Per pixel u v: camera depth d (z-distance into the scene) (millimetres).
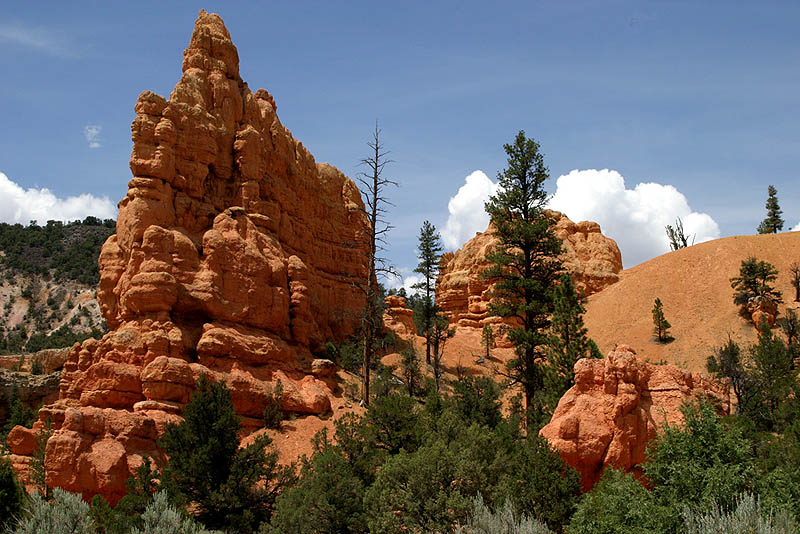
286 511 25688
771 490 18453
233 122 52406
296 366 46781
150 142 45156
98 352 39906
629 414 22812
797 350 63906
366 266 67875
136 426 31984
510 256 47562
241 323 44656
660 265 103875
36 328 134750
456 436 28953
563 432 23062
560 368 39812
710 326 84500
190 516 24938
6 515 25344
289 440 38719
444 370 63844
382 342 60719
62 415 36969
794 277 89812
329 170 68000
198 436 29391
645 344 85438
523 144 47594
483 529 19797
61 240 174875
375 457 29766
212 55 53625
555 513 21297
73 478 28672
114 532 23609
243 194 50625
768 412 42156
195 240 45844
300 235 58094
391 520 22859
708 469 18906
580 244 109438
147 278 40938
